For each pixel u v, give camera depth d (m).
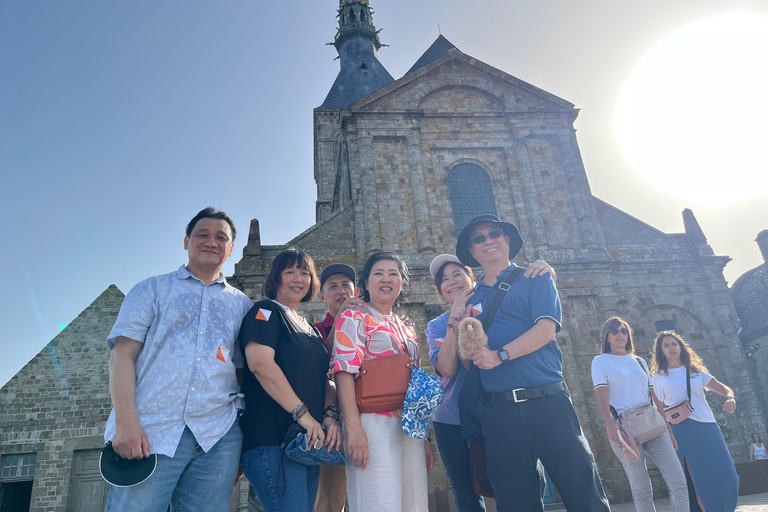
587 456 3.29
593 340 16.91
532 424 3.38
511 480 3.36
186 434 3.06
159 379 3.12
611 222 19.42
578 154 20.28
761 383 17.33
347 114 19.52
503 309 3.81
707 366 17.16
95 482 15.47
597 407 16.03
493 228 4.22
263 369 3.24
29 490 17.06
